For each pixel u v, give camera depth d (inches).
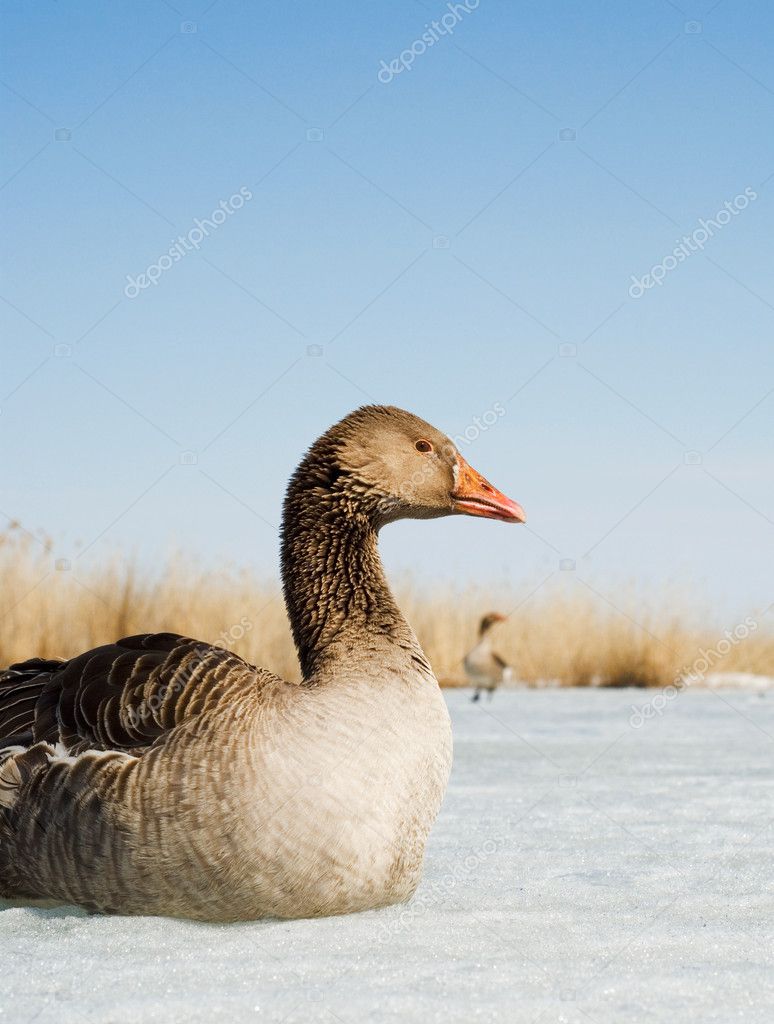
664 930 195.5
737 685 807.7
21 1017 150.8
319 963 173.8
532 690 768.9
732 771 398.0
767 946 185.9
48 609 608.7
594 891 225.3
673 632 800.3
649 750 458.9
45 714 213.8
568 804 329.1
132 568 623.2
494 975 168.4
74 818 197.2
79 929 191.3
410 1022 148.1
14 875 208.8
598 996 159.0
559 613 800.3
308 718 195.9
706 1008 154.0
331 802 191.3
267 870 189.9
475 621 791.1
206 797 190.2
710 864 251.3
